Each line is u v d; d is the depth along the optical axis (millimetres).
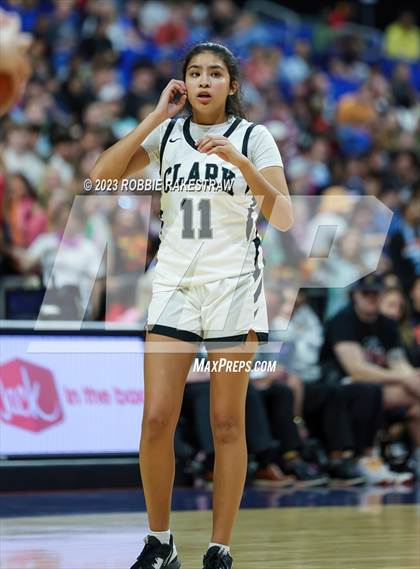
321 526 9680
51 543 8586
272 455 13352
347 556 7918
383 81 26188
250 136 6863
